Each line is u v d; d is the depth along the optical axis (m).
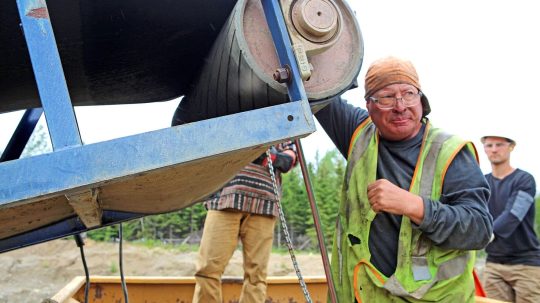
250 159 1.88
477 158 2.21
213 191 2.38
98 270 9.43
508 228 4.33
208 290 3.20
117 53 2.18
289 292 3.89
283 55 1.55
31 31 1.33
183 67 2.34
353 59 1.67
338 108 2.46
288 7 1.54
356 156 2.28
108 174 1.26
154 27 2.06
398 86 2.10
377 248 2.14
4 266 9.09
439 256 2.05
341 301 2.20
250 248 3.31
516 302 4.42
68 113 1.29
